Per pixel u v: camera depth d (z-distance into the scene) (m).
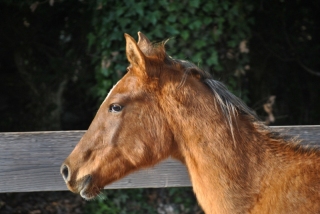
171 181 6.93
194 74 5.32
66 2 12.02
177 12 9.09
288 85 12.66
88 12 11.27
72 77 12.40
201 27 9.14
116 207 9.70
